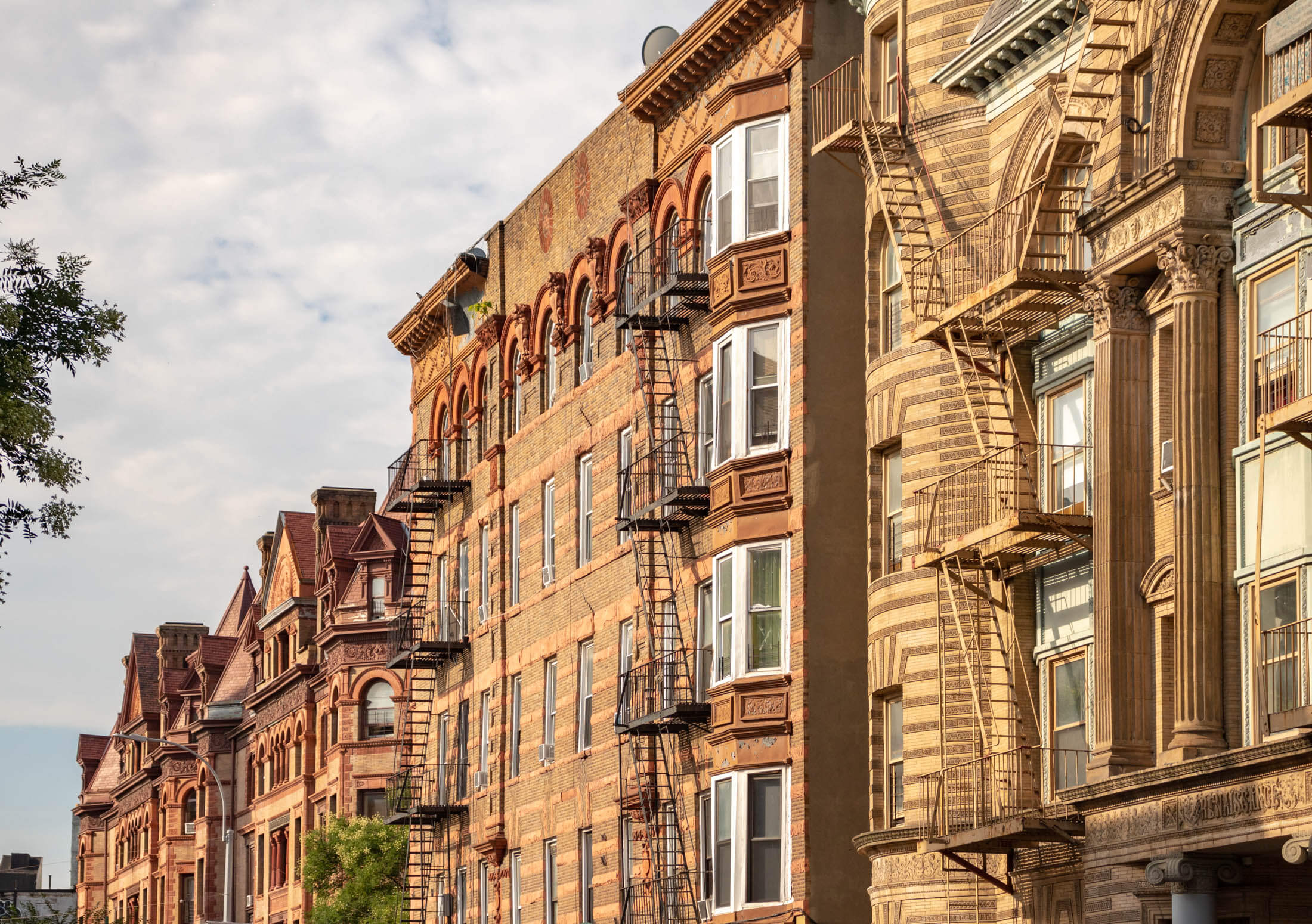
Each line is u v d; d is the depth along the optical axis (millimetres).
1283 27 25203
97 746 131500
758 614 40156
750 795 39469
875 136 36688
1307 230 26203
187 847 98312
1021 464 31891
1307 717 23719
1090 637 31141
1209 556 27062
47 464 29500
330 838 63969
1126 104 29625
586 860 48812
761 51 42500
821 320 40250
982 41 34156
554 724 51812
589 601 49406
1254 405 27000
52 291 29734
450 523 61031
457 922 57562
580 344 51906
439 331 62969
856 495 39750
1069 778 31641
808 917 37781
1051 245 33219
